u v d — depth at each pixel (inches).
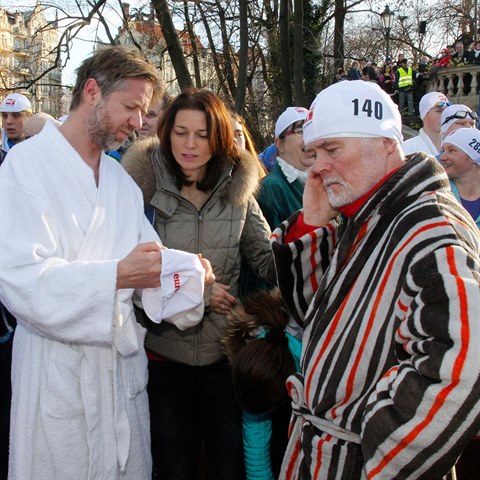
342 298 55.5
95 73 66.9
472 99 557.6
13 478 69.7
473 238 50.1
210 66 643.5
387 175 55.3
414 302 47.4
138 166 85.0
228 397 86.4
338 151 54.7
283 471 64.6
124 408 72.2
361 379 53.0
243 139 111.9
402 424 46.0
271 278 82.6
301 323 69.4
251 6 558.9
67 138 69.6
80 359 69.1
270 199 105.4
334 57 625.3
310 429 58.7
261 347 72.5
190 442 88.4
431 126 171.6
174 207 84.6
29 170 65.8
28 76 512.1
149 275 65.0
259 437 80.9
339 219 70.2
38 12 435.5
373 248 53.9
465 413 43.6
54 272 63.1
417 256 48.6
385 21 642.2
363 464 53.2
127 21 435.2
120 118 67.5
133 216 74.5
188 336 84.5
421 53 803.4
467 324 43.8
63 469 68.5
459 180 123.1
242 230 89.0
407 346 48.1
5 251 63.1
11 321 91.5
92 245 68.2
